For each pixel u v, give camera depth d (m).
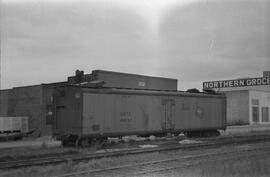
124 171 15.05
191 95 32.91
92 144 25.84
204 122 33.94
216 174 13.66
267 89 76.31
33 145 27.80
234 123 68.44
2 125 41.78
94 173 14.56
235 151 21.61
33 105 45.69
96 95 25.97
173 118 31.12
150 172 14.67
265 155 19.66
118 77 45.22
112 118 26.77
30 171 15.04
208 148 23.86
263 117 71.81
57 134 26.36
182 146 23.62
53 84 44.19
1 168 15.71
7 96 49.22
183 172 14.46
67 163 16.86
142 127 28.73
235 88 79.25
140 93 28.75
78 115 25.28
